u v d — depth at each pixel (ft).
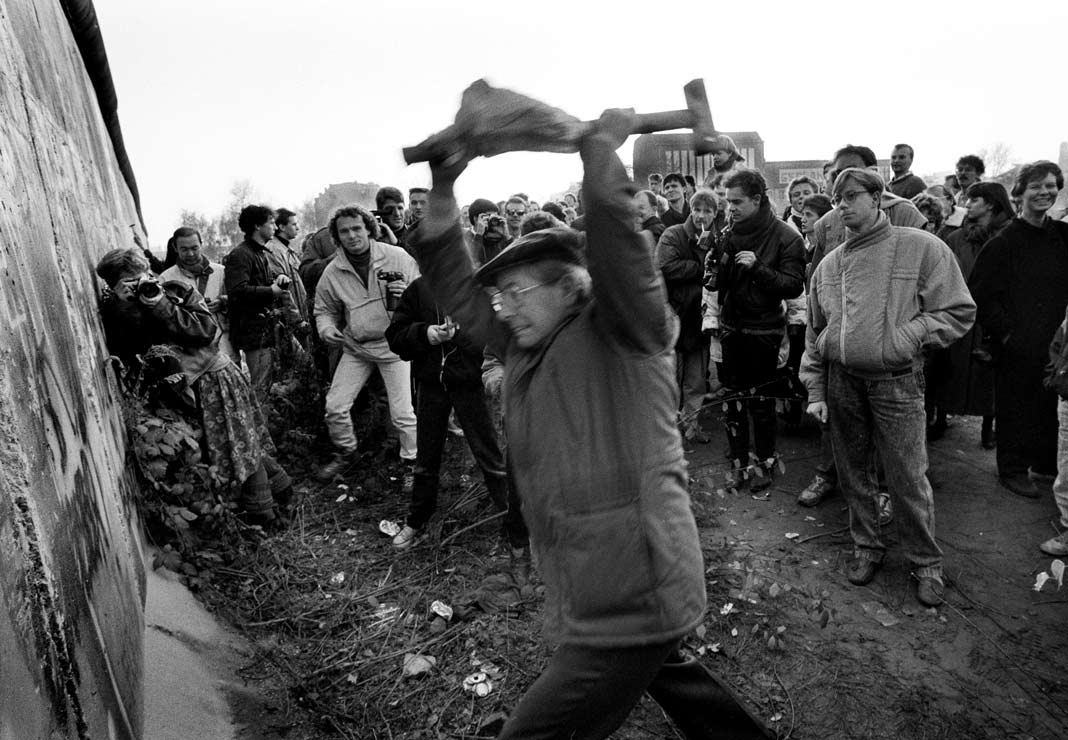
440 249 6.55
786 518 15.38
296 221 26.81
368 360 18.45
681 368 19.38
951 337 11.82
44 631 5.33
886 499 15.15
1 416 5.50
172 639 10.60
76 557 6.66
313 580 13.58
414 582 13.33
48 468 6.43
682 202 22.27
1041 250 15.44
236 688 10.41
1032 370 15.53
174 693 9.42
